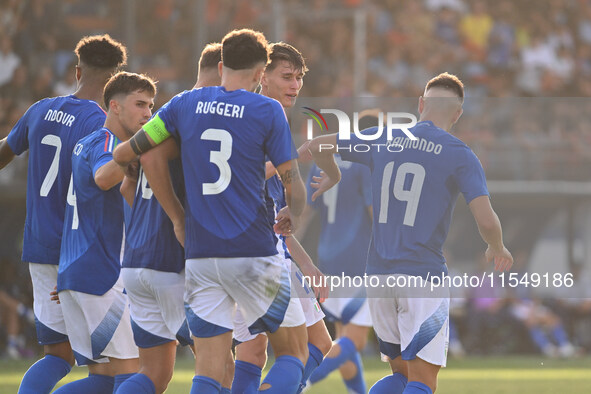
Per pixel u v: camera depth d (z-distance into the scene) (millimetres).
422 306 14227
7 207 37688
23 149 16203
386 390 14773
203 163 12523
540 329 42125
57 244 15172
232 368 15008
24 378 14992
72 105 15453
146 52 42781
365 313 19234
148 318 13734
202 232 12500
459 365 36406
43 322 15359
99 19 42594
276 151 12633
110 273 14414
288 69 15156
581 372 32875
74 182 14516
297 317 13664
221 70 13258
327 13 53031
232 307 12906
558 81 57906
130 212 13867
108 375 14672
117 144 14180
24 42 42062
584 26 60094
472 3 57875
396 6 56062
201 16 43062
